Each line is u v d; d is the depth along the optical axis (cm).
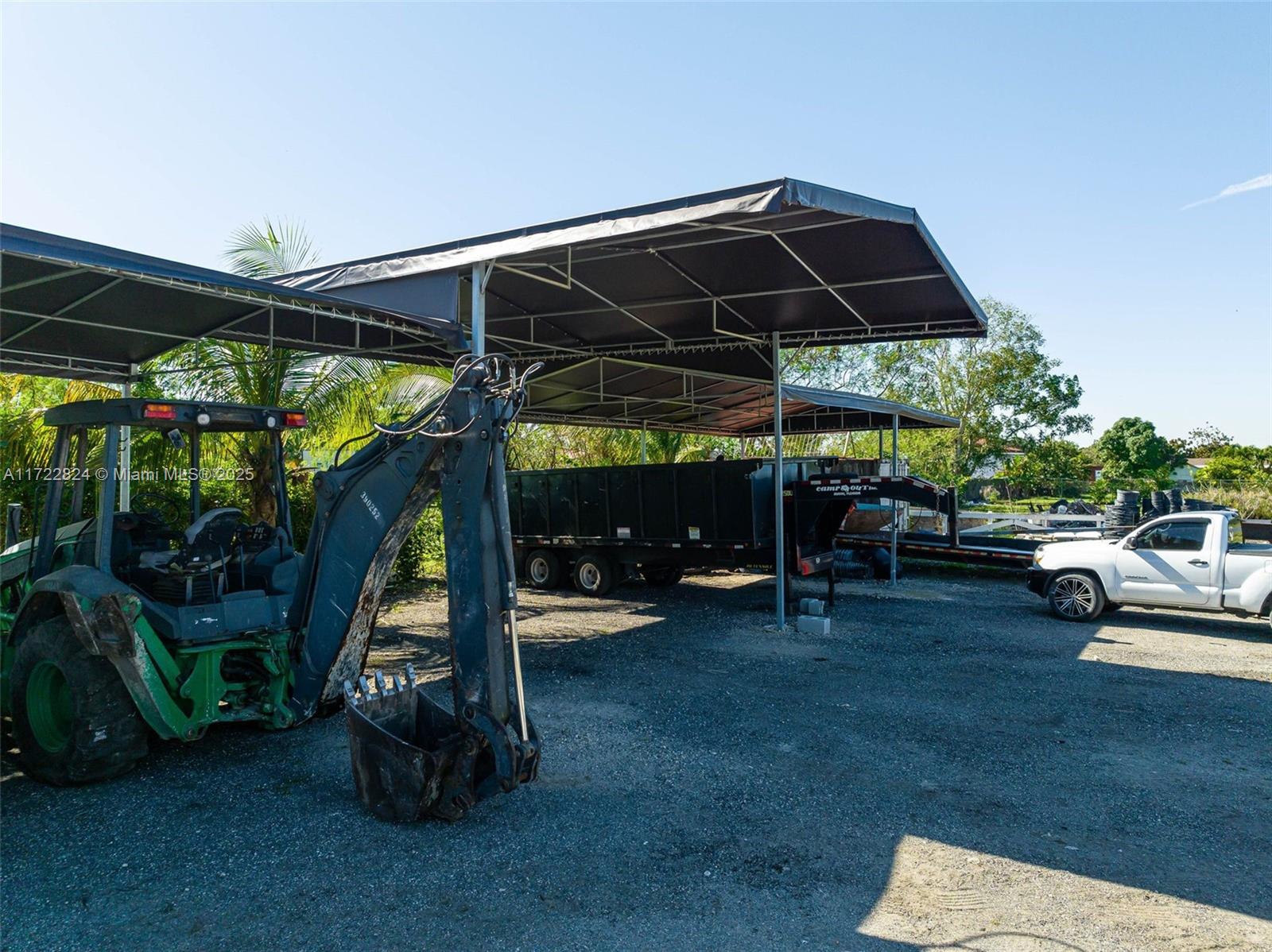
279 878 423
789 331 1114
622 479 1328
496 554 468
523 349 1238
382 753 488
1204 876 434
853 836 480
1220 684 828
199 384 1189
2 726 662
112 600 515
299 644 586
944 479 3131
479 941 368
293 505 1318
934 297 938
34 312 795
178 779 557
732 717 711
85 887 414
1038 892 416
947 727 686
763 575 1691
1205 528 1097
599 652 960
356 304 687
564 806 518
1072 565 1173
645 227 656
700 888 418
